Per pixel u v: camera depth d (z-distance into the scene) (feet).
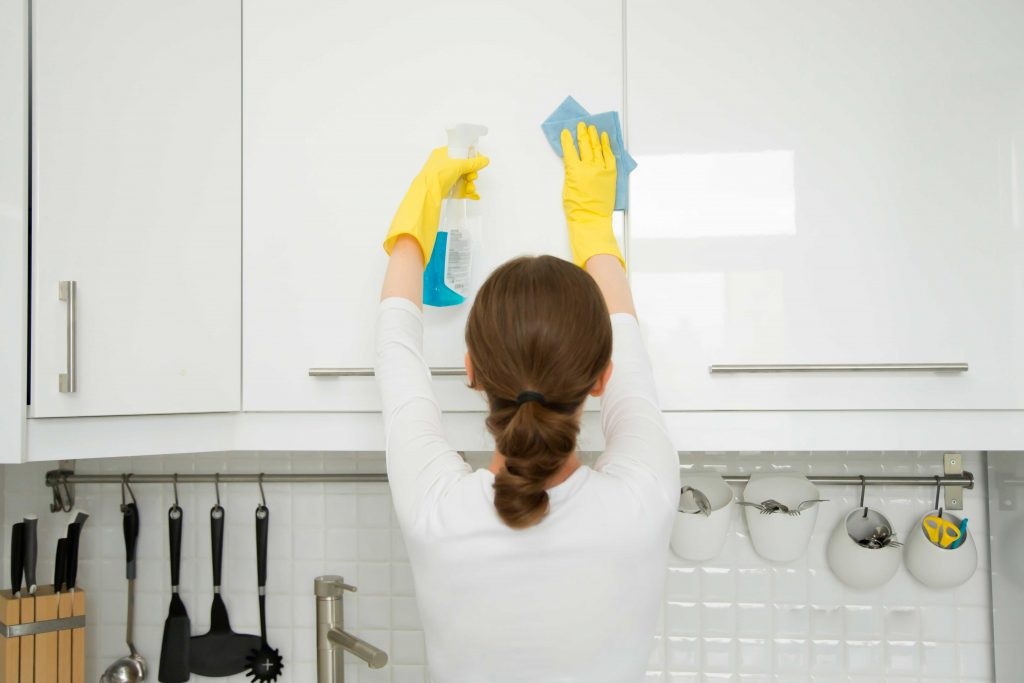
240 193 3.84
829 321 3.61
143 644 5.02
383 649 4.93
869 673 4.70
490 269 3.75
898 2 3.62
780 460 4.77
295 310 3.81
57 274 3.12
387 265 3.63
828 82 3.64
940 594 4.66
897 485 4.60
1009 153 3.57
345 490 4.99
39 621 4.46
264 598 4.89
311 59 3.83
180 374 3.56
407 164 3.79
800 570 4.74
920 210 3.59
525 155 3.74
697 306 3.66
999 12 3.58
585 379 2.63
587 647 2.60
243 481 4.92
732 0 3.67
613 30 3.72
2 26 3.00
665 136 3.69
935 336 3.58
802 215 3.63
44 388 3.08
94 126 3.24
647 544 2.64
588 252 3.51
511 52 3.76
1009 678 4.41
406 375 2.97
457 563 2.59
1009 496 4.39
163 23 3.51
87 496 5.08
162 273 3.49
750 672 4.75
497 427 2.66
